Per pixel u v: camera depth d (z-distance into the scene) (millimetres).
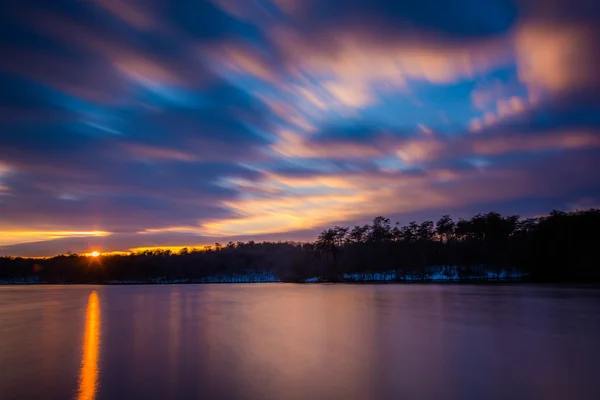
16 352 27797
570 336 31734
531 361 23781
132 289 136625
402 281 150000
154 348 28469
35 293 115250
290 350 27344
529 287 95938
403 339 30844
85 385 19906
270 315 47531
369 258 163375
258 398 17766
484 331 34250
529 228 134375
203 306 61094
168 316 48344
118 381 20516
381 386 19234
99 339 32406
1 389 19422
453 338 31141
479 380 20078
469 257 140250
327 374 21344
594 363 23250
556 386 19094
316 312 50156
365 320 41812
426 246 157000
